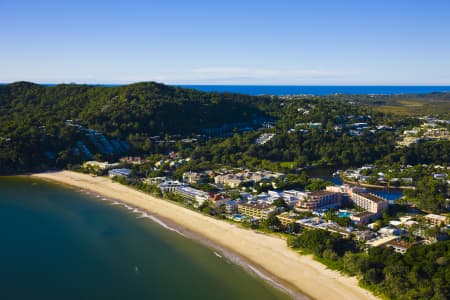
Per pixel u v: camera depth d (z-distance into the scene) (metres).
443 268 162.12
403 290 156.62
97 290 168.75
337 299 161.50
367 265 174.12
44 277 178.25
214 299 163.25
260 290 169.88
